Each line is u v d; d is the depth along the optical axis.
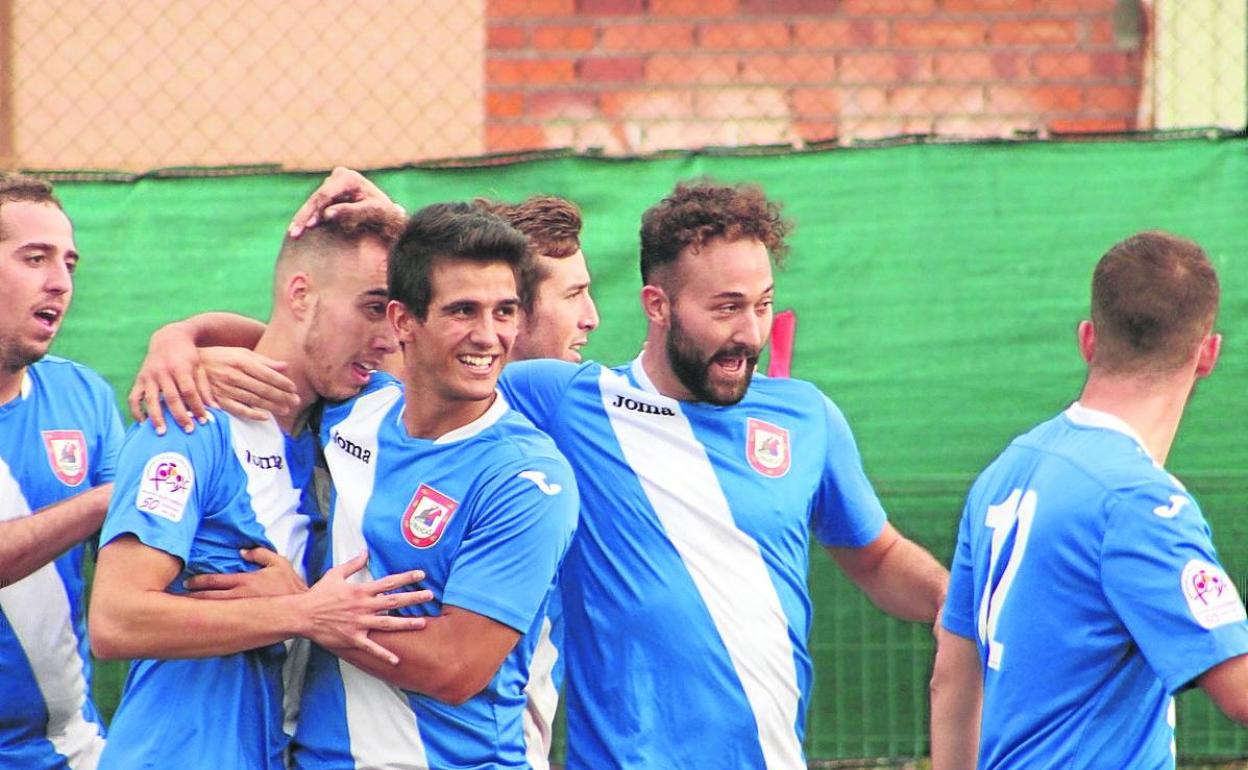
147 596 11.02
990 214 19.44
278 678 11.69
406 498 11.38
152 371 11.69
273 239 19.47
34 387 14.95
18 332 14.24
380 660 10.99
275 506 11.63
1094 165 19.39
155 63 22.94
